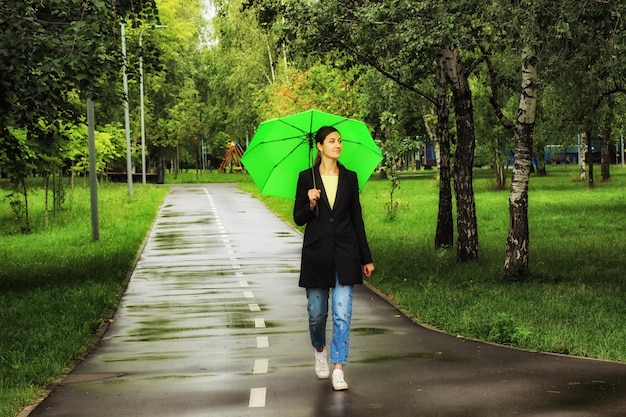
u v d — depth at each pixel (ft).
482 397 22.15
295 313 39.22
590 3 37.32
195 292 47.24
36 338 32.76
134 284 51.34
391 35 51.67
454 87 55.21
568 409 20.70
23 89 46.50
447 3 41.83
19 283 51.80
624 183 160.45
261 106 155.02
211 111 251.39
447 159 63.10
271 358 28.66
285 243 76.28
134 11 51.55
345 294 23.56
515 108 110.73
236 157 290.76
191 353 30.12
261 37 189.67
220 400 22.93
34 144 69.15
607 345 28.02
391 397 22.52
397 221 93.40
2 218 107.14
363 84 126.41
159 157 229.86
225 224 97.91
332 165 23.97
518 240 47.03
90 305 41.24
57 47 42.68
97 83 48.78
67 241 79.82
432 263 55.57
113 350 31.35
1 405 22.39
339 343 23.53
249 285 49.73
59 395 24.25
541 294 40.83
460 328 32.58
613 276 47.34
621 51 37.58
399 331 33.22
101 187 181.88
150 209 119.55
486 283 45.47
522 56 45.88
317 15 53.01
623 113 92.32
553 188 153.58
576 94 73.46
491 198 128.88
